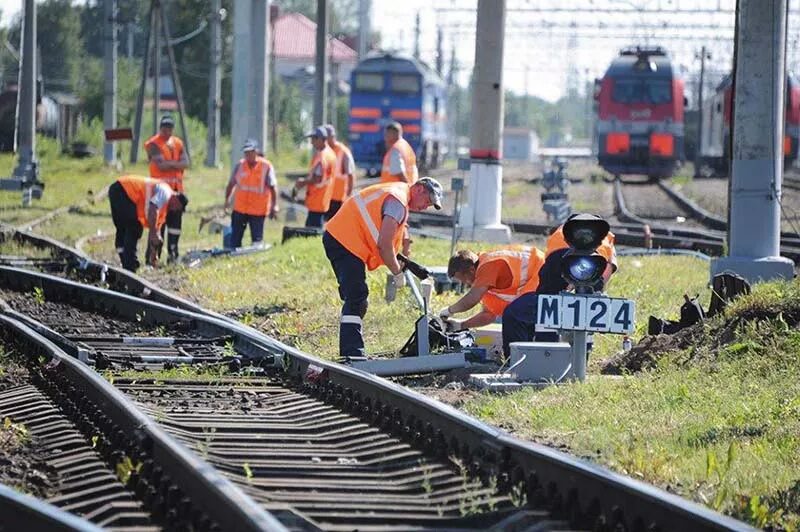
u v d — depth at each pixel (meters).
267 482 20.97
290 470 22.08
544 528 18.52
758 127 46.81
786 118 140.75
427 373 33.62
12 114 156.50
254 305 48.47
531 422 27.16
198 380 31.58
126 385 30.56
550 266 33.66
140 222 57.66
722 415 27.09
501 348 35.75
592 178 159.88
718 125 153.38
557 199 92.00
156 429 21.88
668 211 104.62
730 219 47.75
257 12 88.56
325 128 67.25
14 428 25.27
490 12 72.62
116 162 145.12
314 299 48.12
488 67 72.75
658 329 37.22
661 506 17.47
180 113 155.50
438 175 159.75
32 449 23.78
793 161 142.12
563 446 24.98
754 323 33.50
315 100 110.94
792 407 26.94
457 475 21.84
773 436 25.00
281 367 33.19
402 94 156.38
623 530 17.92
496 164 73.19
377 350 37.41
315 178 66.56
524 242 77.50
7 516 17.83
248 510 16.73
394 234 33.56
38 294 48.44
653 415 27.25
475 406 28.78
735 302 35.84
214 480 18.25
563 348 31.80
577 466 19.19
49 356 31.92
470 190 73.50
